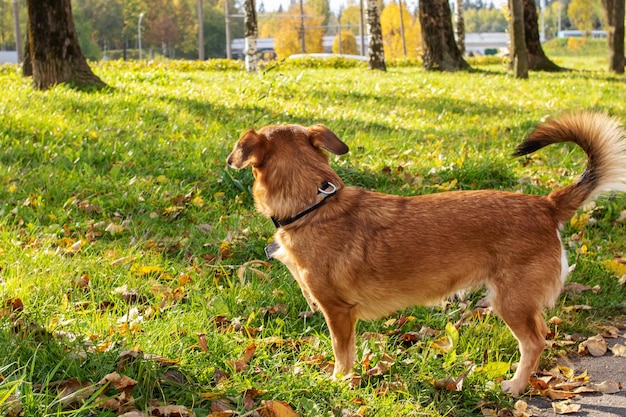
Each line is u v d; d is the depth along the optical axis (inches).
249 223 265.3
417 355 177.9
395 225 164.6
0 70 893.2
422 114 536.7
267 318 200.1
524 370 167.9
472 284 167.0
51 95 461.7
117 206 277.1
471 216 164.2
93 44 3174.2
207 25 4072.3
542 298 164.2
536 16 1136.2
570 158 368.2
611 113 544.4
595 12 2819.9
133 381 142.8
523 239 162.7
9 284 192.4
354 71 996.6
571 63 1617.9
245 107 492.1
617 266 235.8
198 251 240.8
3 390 130.1
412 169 334.3
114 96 486.6
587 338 202.2
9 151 327.9
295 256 165.6
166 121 417.7
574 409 160.4
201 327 181.3
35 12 516.4
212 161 327.0
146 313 188.1
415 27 3213.6
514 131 440.1
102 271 215.0
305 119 456.8
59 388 141.4
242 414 139.5
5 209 265.4
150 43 3882.9
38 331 159.8
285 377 158.6
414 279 164.7
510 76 914.1
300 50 3358.8
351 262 163.0
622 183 167.3
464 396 164.9
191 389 148.6
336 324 167.6
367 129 442.6
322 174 166.2
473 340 188.7
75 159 326.3
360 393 158.2
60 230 249.1
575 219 276.1
